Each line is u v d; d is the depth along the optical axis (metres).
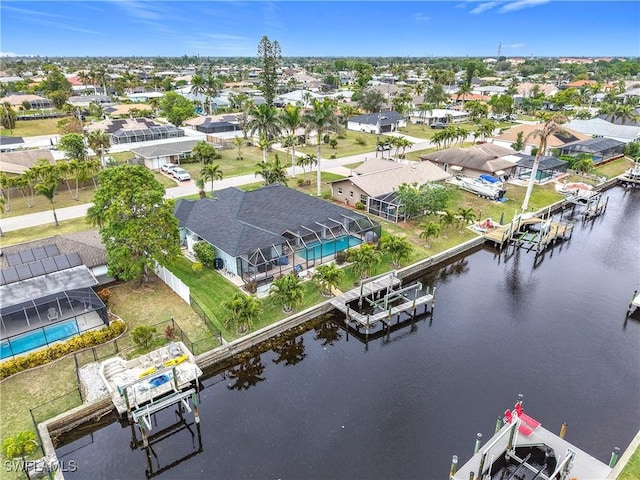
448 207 62.16
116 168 38.38
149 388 27.80
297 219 46.66
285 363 32.72
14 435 24.41
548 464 23.91
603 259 50.31
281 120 73.62
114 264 36.59
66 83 170.50
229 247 40.94
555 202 65.62
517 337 35.53
